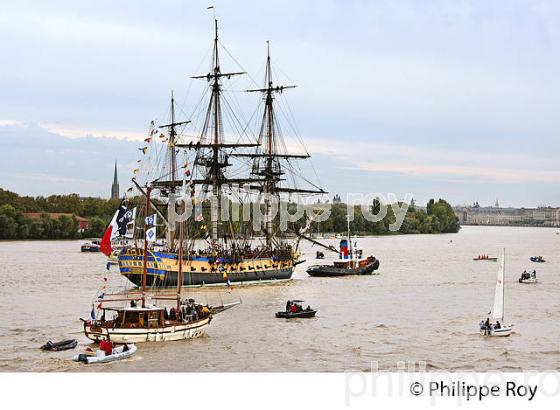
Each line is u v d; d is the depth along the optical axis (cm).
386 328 9700
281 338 8925
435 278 17338
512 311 11431
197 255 15088
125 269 14238
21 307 11200
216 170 16975
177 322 8694
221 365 7506
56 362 7512
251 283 15800
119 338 8412
